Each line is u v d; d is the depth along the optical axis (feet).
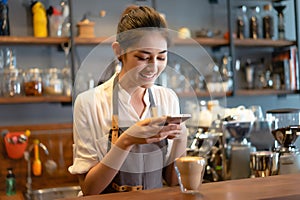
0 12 10.24
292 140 6.19
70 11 10.43
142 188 5.22
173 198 4.04
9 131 10.75
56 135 11.05
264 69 13.20
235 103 13.05
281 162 6.13
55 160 11.02
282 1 13.48
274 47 13.53
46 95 10.58
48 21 10.66
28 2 10.91
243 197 3.97
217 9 12.83
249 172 7.66
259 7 13.06
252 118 7.86
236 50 13.17
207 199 3.96
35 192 10.21
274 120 6.36
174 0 12.40
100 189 5.19
